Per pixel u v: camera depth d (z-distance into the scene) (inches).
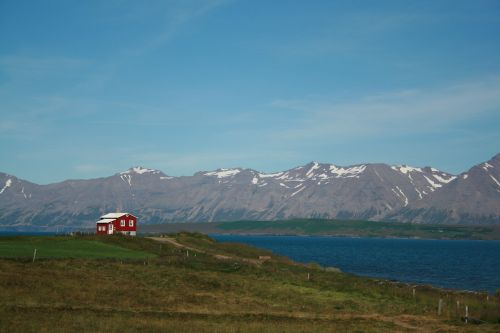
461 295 3065.9
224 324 1723.7
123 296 2130.9
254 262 4116.6
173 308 2014.0
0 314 1651.1
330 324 1841.8
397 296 2753.4
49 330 1498.5
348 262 7342.5
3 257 2896.2
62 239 4301.2
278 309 2144.4
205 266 3321.9
